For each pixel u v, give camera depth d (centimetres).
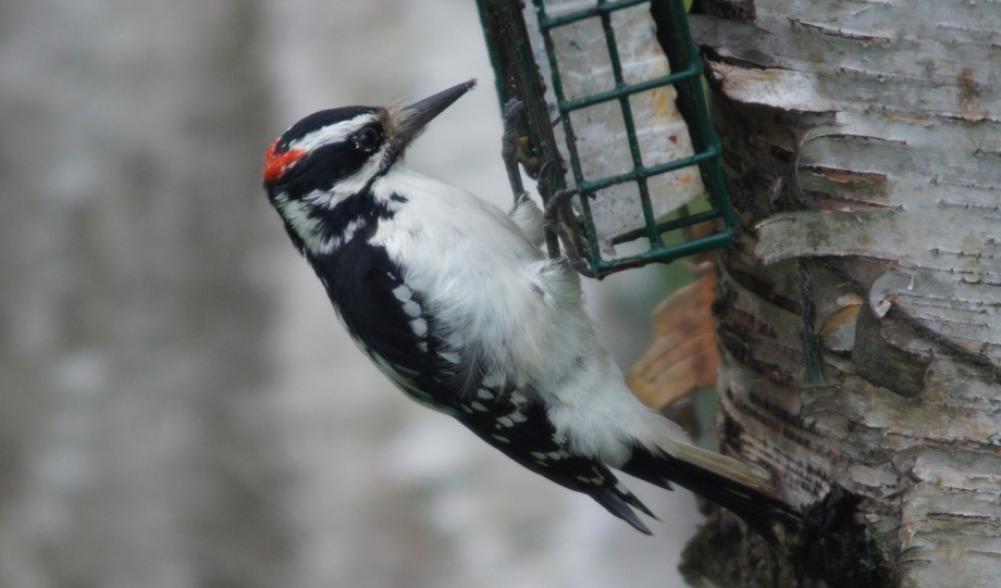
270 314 1775
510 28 1005
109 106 1862
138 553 1767
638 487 1538
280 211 1066
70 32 1877
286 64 1775
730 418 1029
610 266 952
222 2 1859
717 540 1070
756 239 942
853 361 879
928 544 881
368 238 1027
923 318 860
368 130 1035
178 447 1772
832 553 923
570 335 1015
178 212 1836
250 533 1688
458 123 1561
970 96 843
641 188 939
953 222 853
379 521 1534
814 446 935
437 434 1534
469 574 1434
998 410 867
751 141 913
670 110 959
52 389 1811
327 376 1673
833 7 850
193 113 1847
